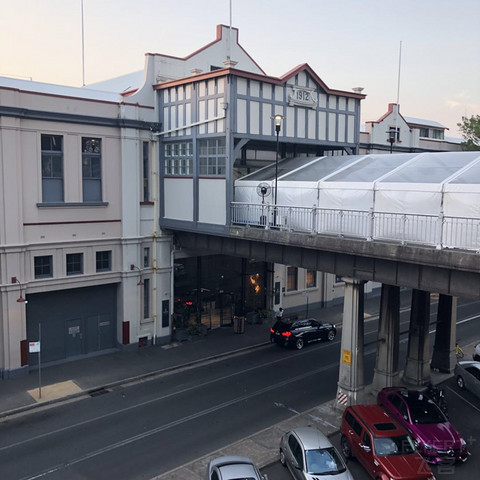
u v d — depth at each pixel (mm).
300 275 36969
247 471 13898
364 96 29438
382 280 18875
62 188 25547
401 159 22359
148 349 28453
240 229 23656
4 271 23359
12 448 17641
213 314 32594
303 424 19531
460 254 15609
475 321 36719
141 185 28438
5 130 22953
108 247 27297
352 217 19953
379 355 22656
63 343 26500
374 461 15477
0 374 23750
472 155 20203
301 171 25125
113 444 17938
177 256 29984
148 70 28406
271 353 28391
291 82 26250
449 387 24156
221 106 24469
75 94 29328
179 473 16000
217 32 32625
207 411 20734
